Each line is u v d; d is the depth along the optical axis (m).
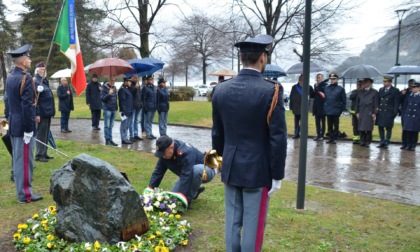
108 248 3.55
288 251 3.80
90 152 8.88
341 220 4.70
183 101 26.28
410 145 10.44
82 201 3.76
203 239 4.05
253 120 2.83
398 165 8.49
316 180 7.13
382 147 10.84
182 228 4.14
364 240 4.10
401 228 4.47
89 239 3.70
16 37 42.78
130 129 11.12
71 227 3.79
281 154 2.77
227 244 3.02
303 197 5.10
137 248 3.55
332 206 5.28
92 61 29.92
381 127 10.84
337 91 11.25
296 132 12.30
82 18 20.09
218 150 3.24
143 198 4.56
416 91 10.17
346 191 6.35
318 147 10.81
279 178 2.82
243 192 2.96
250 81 2.87
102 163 3.75
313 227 4.43
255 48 2.88
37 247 3.67
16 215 4.67
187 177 4.75
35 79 7.40
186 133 13.29
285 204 5.32
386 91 10.69
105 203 3.66
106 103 10.32
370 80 10.85
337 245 3.96
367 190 6.43
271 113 2.76
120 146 10.38
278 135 2.77
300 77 12.05
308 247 3.90
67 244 3.78
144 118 11.98
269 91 2.78
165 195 4.68
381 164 8.59
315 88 11.74
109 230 3.64
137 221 3.86
